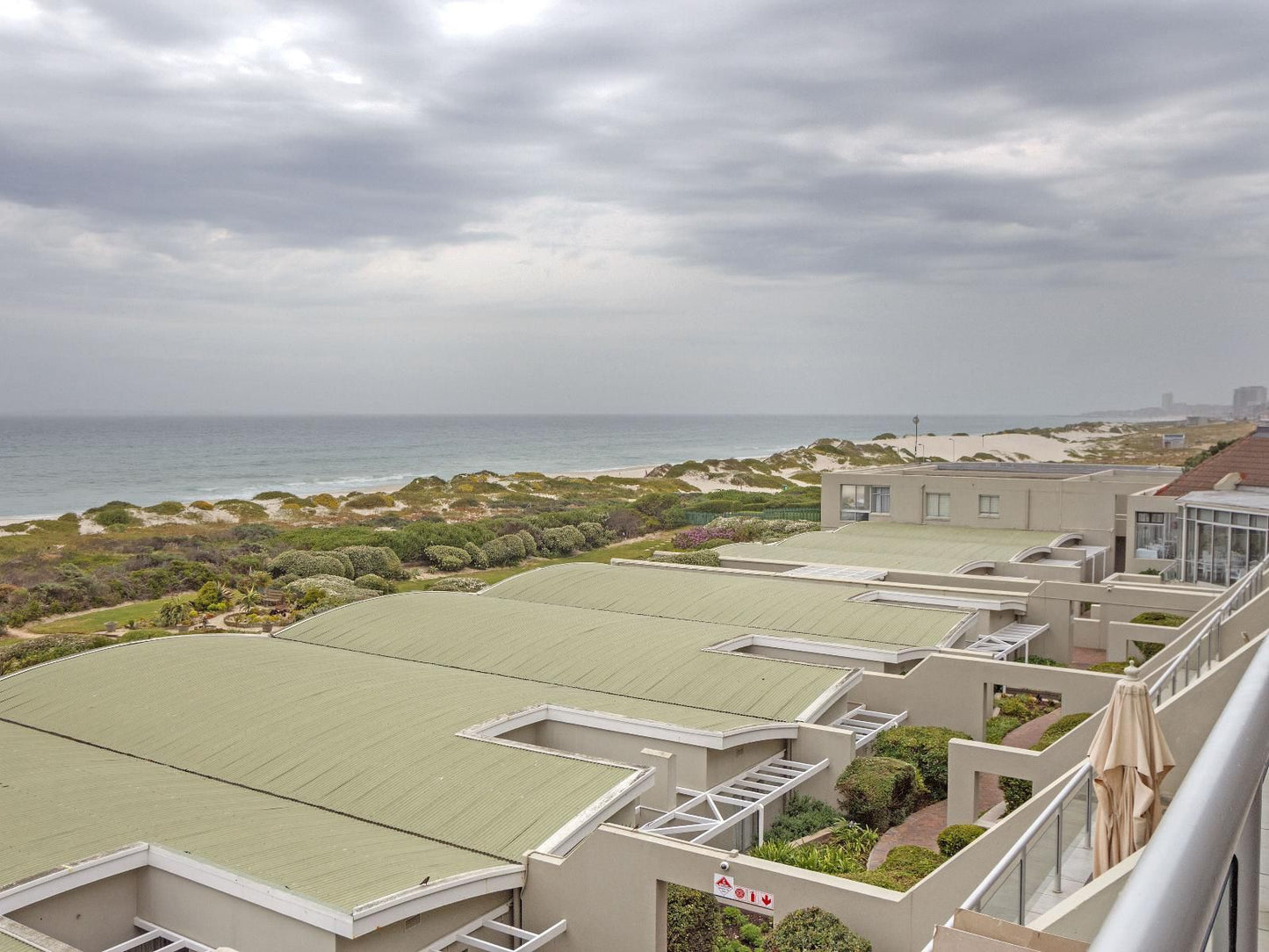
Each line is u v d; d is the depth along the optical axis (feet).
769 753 73.41
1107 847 33.60
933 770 76.89
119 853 48.60
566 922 49.98
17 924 39.88
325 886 45.47
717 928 54.44
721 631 95.55
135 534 251.80
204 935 48.11
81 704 75.20
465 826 54.65
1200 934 4.76
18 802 55.26
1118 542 163.63
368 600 107.65
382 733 66.44
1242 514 111.34
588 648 89.45
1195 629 67.05
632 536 263.70
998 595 112.78
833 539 157.99
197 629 143.64
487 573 205.36
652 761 62.85
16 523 265.13
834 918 44.19
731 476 473.67
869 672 88.22
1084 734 61.26
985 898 28.94
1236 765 6.58
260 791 60.70
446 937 48.03
